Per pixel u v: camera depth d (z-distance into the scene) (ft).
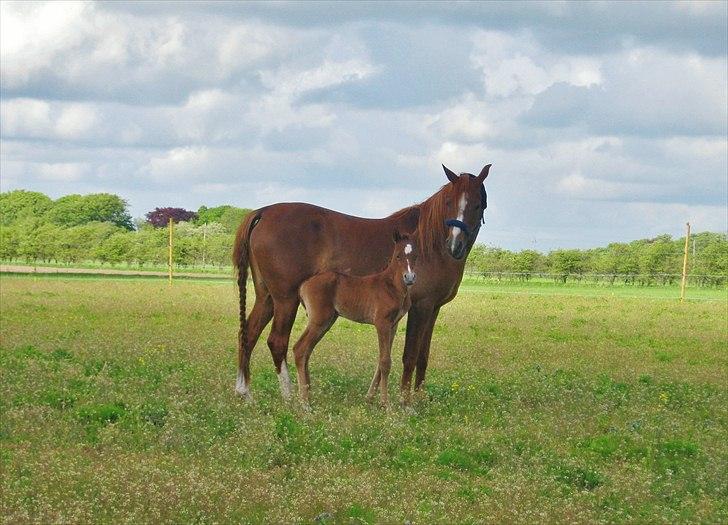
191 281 174.81
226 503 25.31
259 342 63.87
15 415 34.42
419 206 43.47
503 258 235.20
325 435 33.58
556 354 61.52
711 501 27.50
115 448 30.89
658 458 32.89
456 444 33.09
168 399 39.09
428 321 42.32
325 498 25.91
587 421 38.22
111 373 46.44
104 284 149.07
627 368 55.26
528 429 36.19
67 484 26.27
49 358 50.72
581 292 171.42
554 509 25.89
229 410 37.37
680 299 145.79
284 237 41.60
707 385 49.75
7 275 178.29
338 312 41.42
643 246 239.91
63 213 396.57
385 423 35.29
